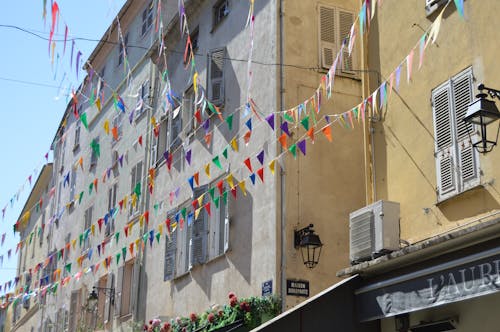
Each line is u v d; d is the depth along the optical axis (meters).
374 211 9.38
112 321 19.48
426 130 9.49
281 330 8.97
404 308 8.19
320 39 13.29
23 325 30.67
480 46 8.73
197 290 14.67
